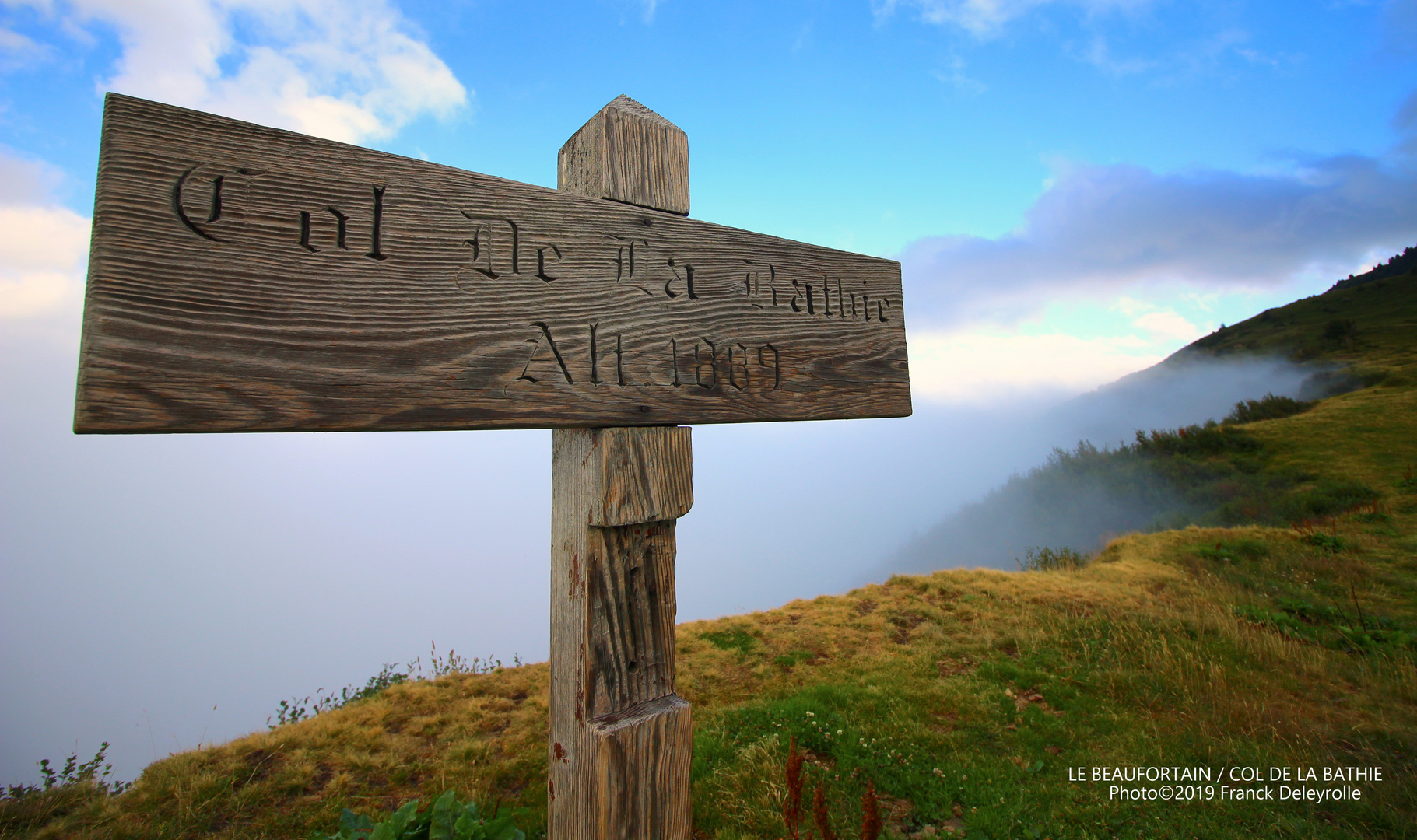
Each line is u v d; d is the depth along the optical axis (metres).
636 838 1.45
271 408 1.00
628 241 1.49
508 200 1.30
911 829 3.67
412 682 6.16
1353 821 3.52
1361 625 6.58
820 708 5.06
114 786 4.30
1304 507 12.26
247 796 4.11
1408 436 14.93
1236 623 6.62
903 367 2.10
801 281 1.85
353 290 1.09
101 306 0.88
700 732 4.76
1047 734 4.67
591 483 1.47
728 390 1.64
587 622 1.47
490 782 4.29
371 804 4.05
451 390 1.18
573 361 1.35
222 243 0.98
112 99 0.92
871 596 8.61
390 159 1.16
